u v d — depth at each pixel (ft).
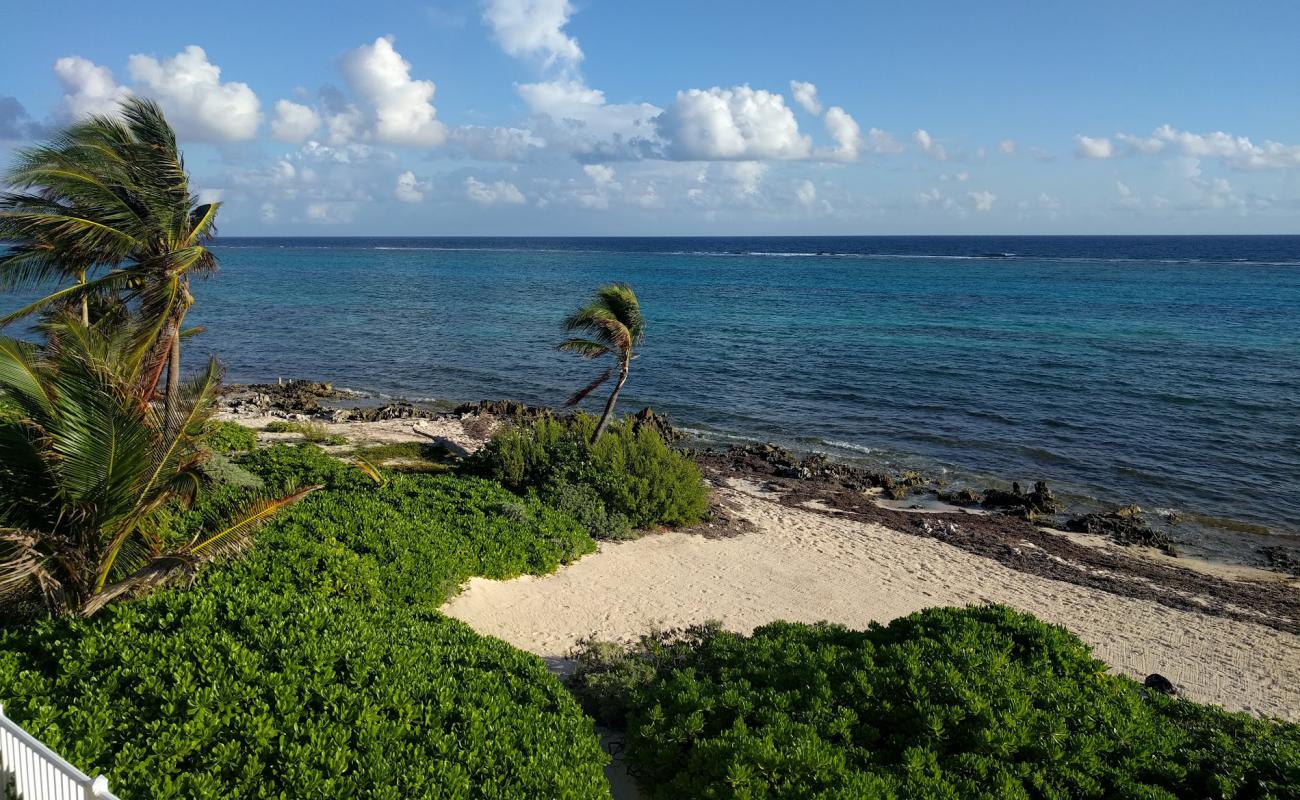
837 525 73.36
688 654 38.06
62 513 28.66
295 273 422.82
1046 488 84.02
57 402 28.43
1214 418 115.55
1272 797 26.04
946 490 88.22
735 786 25.81
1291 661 50.21
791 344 180.75
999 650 35.24
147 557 32.63
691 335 193.98
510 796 24.43
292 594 36.29
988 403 126.21
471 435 99.04
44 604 31.60
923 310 245.45
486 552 50.93
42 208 43.57
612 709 33.73
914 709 30.81
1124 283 335.26
